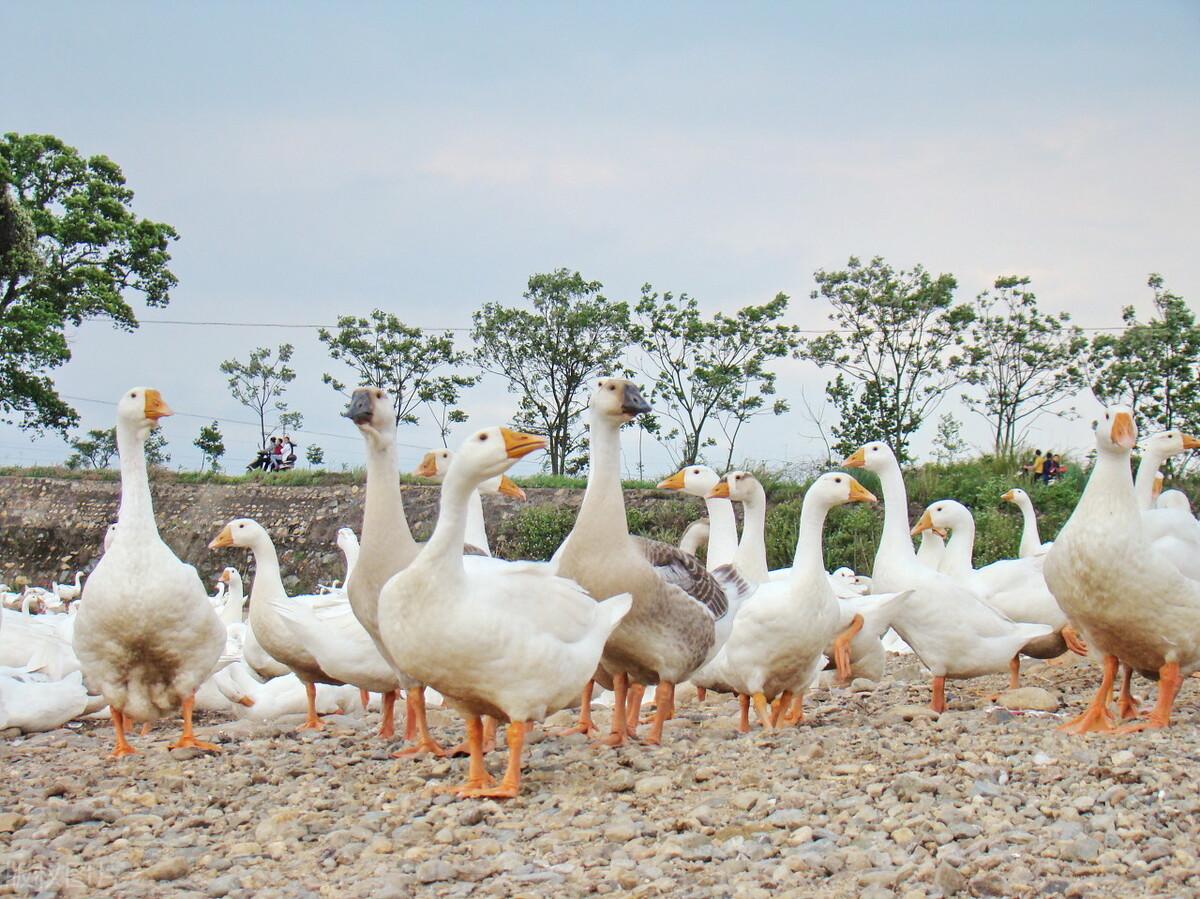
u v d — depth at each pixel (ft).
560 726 32.94
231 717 41.73
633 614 28.12
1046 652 40.22
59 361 138.41
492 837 20.86
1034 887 17.52
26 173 146.82
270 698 40.68
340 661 31.96
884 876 17.93
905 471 122.01
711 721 33.09
